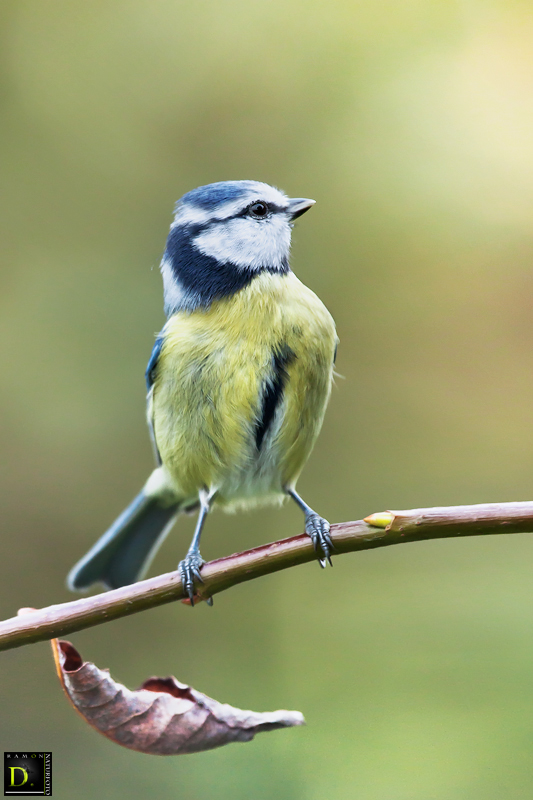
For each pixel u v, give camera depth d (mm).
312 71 12328
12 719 9727
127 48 12484
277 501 6660
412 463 11469
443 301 11844
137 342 11828
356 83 12289
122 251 12164
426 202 11977
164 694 4312
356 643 9461
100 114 12367
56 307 11867
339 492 11414
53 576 10922
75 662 4316
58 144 12305
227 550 11117
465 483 11297
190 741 4246
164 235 12172
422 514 4281
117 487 11312
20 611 4426
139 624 10398
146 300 12000
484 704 8359
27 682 10062
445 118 12125
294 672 9531
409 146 12125
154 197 12242
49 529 11070
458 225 11922
